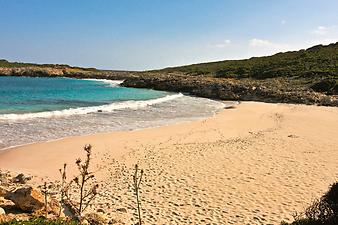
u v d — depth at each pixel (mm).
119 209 10188
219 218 10078
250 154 17094
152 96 49938
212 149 18078
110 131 22906
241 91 51656
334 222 8070
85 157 16141
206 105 40875
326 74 62062
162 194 11695
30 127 22641
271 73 71875
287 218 10141
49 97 42656
